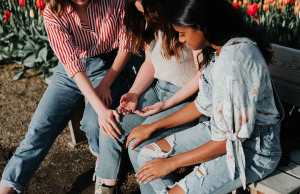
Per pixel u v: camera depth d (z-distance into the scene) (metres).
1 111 4.51
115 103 3.22
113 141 2.98
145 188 2.84
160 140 2.78
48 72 4.89
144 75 3.13
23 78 5.03
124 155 3.41
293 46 4.07
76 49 3.13
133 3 2.93
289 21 4.18
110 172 3.03
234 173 2.43
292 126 2.94
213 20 2.29
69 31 3.16
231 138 2.35
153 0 2.47
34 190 3.47
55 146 3.95
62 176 3.61
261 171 2.49
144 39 3.03
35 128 3.18
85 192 3.44
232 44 2.30
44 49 4.85
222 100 2.31
